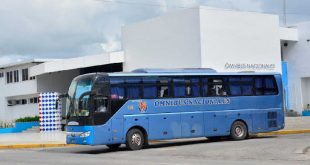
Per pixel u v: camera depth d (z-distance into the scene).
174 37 38.06
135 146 23.12
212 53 36.41
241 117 26.39
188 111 24.67
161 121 23.81
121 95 22.95
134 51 41.94
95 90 22.38
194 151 20.92
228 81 26.22
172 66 38.25
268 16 39.78
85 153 22.94
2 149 28.00
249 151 19.78
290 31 48.03
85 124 22.31
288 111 47.09
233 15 37.72
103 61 43.19
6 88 57.94
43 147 28.56
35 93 53.03
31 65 53.28
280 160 16.70
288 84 49.12
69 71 53.84
